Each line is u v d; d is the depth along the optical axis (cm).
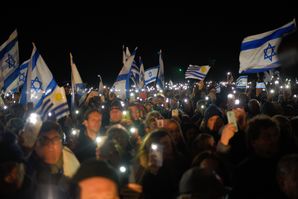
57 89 649
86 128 574
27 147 404
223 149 459
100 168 256
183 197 263
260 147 364
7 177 266
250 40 920
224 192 267
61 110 643
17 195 270
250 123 380
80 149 560
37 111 645
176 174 407
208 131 641
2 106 1080
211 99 1152
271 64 884
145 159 410
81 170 258
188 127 634
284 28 868
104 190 249
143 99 1536
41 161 381
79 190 251
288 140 447
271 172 353
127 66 1176
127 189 351
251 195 349
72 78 1034
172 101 1202
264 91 1392
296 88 1351
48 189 286
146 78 1827
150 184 395
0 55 1116
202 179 260
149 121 686
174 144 439
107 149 418
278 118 471
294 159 296
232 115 464
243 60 925
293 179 290
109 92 1488
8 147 275
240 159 468
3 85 1114
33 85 734
